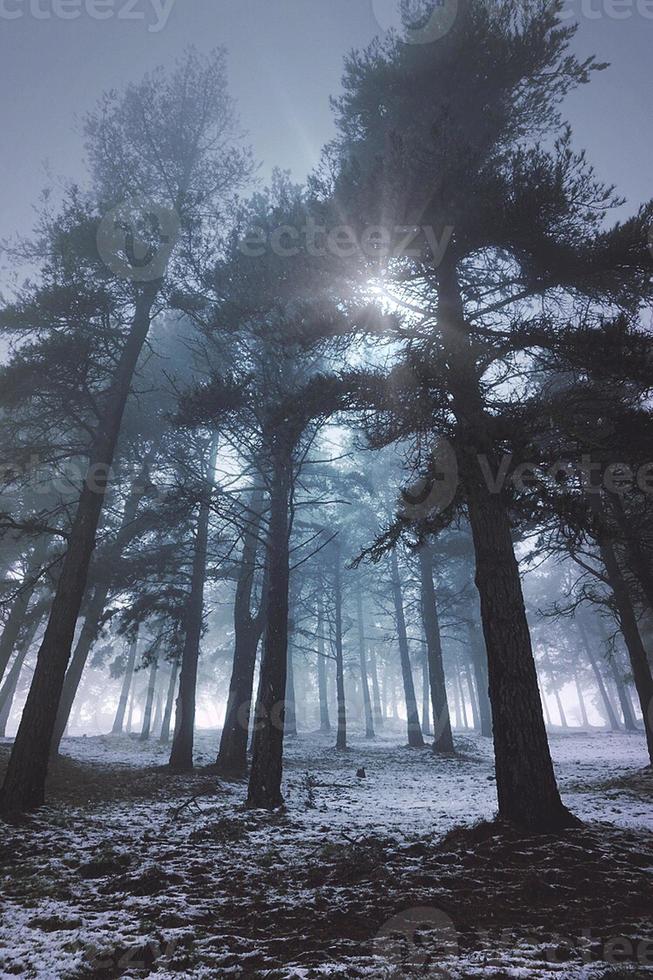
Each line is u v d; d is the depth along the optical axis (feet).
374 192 25.29
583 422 24.40
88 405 43.60
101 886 15.89
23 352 38.47
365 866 17.33
